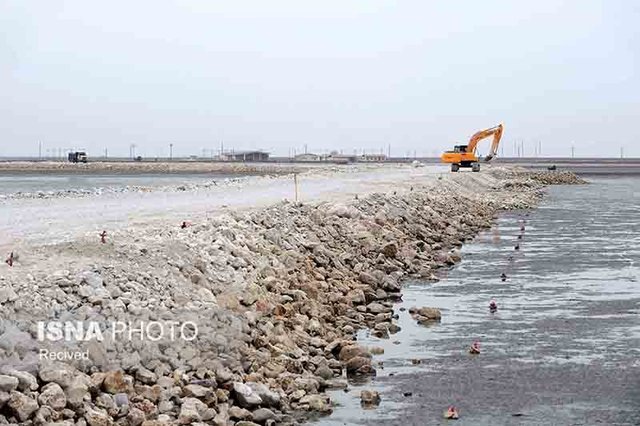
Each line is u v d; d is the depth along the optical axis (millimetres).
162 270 17188
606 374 16562
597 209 62031
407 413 14102
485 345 18938
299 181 56312
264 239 23734
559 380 16141
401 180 59594
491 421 13734
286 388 14688
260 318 17328
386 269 28359
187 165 149250
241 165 147625
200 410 12734
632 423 13672
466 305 23688
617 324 21172
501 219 53500
